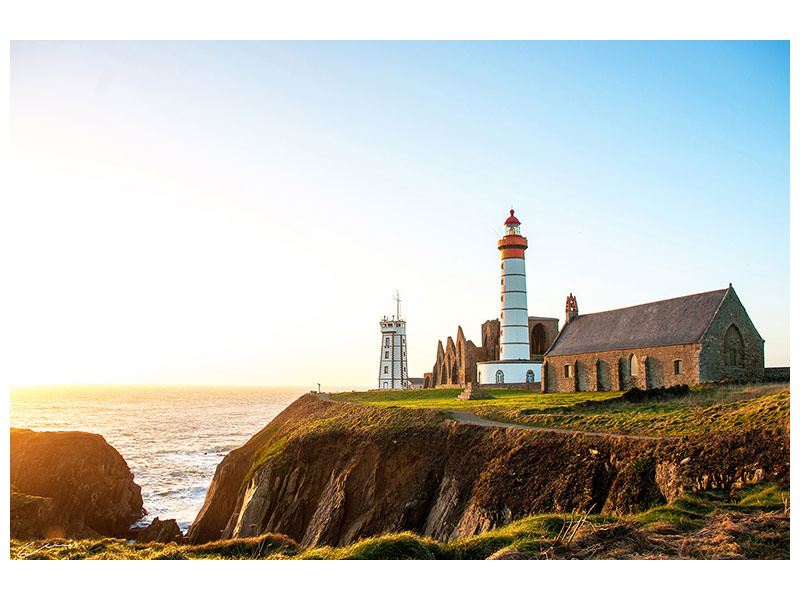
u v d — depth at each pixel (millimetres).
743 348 55688
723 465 25406
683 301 61188
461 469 38875
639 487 27500
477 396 64625
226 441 127062
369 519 41312
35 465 56906
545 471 32688
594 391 67750
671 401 42969
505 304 90250
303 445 52219
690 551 17750
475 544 20141
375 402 71062
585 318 76750
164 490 76688
